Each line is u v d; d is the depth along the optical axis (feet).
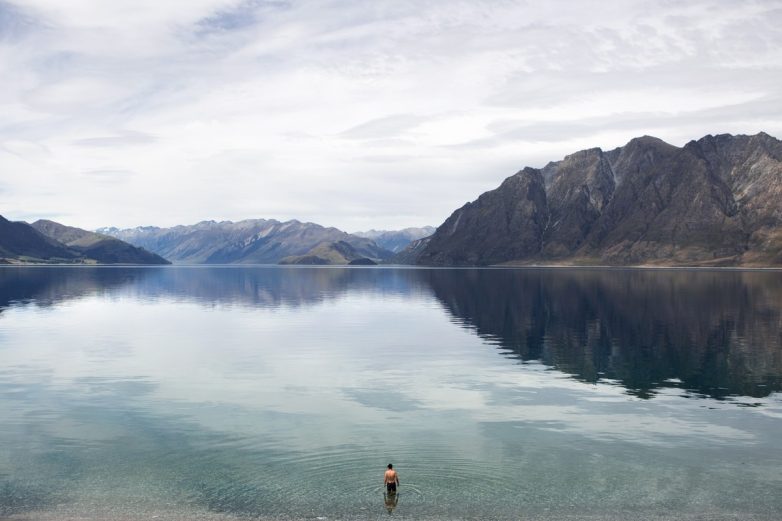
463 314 392.88
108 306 458.91
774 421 146.20
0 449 126.31
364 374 200.64
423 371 205.16
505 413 152.97
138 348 254.88
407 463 118.01
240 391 176.86
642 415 151.12
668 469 115.44
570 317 365.81
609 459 120.57
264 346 260.21
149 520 93.81
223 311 422.41
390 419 147.64
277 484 107.76
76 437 133.90
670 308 412.57
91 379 192.75
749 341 265.75
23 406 159.63
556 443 130.00
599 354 236.63
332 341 274.98
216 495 103.24
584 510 97.86
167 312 413.59
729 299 482.69
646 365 214.48
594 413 152.87
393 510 97.35
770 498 102.83
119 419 147.64
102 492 104.68
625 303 455.63
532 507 98.84
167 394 173.17
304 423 144.25
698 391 176.04
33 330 313.12
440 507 98.58
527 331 304.91
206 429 139.64
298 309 437.17
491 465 117.08
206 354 239.71
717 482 109.40
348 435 135.23
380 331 310.04
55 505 99.50
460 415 151.23
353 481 109.40
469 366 214.07
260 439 132.46
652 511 97.60
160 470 114.62
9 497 102.73
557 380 190.80
